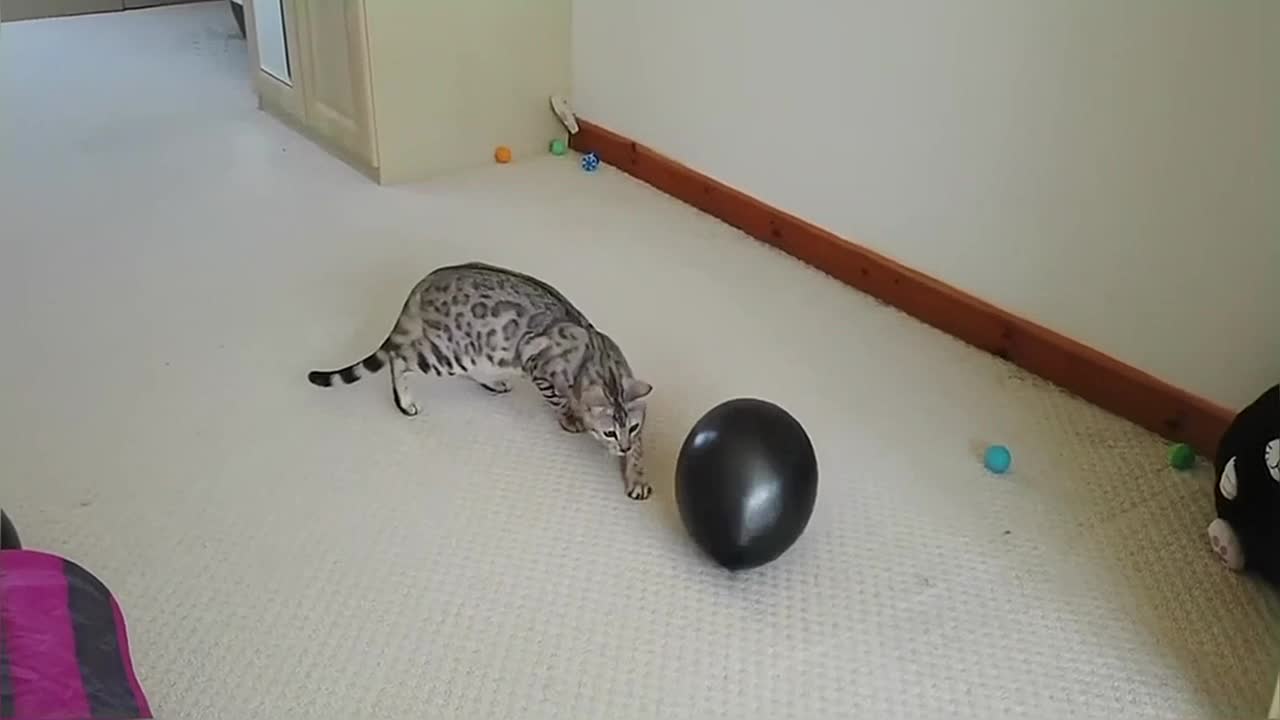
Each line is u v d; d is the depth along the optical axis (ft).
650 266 9.32
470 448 7.07
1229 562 6.15
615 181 11.02
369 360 7.38
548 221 10.10
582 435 7.23
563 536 6.36
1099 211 7.38
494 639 5.66
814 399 7.63
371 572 6.05
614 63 10.99
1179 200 6.93
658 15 10.29
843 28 8.65
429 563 6.13
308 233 9.75
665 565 6.18
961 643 5.72
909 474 6.93
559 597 5.94
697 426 6.07
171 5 16.40
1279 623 5.85
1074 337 7.77
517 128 11.43
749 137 9.79
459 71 10.81
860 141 8.81
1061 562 6.26
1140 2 6.80
